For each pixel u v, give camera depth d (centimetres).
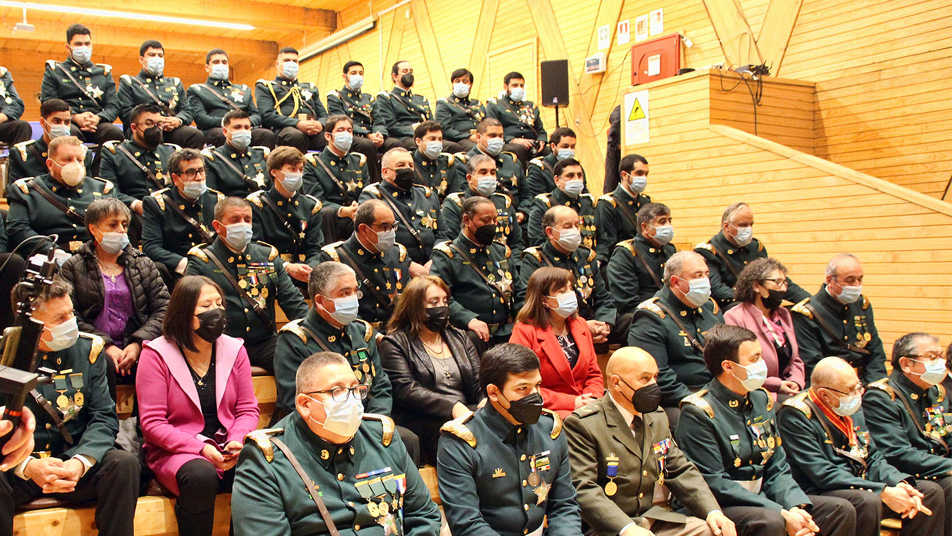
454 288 503
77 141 486
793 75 738
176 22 1434
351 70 945
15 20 1341
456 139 879
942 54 630
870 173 681
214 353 350
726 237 570
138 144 598
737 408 378
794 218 591
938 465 404
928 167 642
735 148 628
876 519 363
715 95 654
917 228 525
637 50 858
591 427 348
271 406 424
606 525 324
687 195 668
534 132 895
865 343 501
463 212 503
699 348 456
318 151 789
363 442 292
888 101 667
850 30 692
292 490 269
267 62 1686
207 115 809
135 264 414
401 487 289
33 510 300
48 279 210
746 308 488
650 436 354
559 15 1002
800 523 343
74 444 316
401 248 495
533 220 633
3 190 611
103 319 399
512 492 314
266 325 430
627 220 631
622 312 554
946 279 511
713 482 362
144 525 314
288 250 532
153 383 330
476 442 315
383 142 810
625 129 722
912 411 428
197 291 338
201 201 511
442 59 1223
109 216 395
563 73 909
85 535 307
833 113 707
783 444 402
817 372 400
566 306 433
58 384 313
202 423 336
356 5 1426
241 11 1380
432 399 384
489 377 316
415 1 1275
